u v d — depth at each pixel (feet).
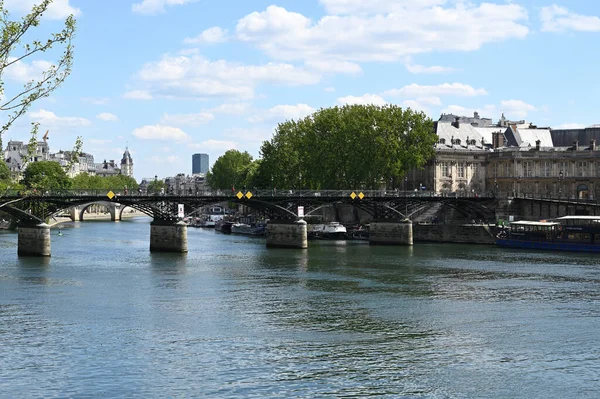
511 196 446.60
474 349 157.07
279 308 199.00
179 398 125.08
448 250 367.04
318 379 135.64
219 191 382.63
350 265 295.48
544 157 512.63
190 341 161.48
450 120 609.83
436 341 163.53
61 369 140.36
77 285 236.22
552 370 142.72
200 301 208.85
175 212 347.77
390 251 360.89
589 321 184.44
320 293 223.30
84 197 318.45
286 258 322.75
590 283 245.45
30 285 235.40
